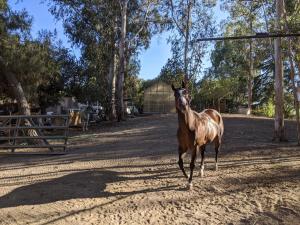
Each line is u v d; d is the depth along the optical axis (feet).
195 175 37.91
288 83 149.38
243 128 76.02
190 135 32.53
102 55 123.85
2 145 56.39
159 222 27.02
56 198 33.14
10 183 38.75
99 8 118.42
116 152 53.98
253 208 28.45
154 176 38.55
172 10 125.08
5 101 120.57
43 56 83.82
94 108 139.54
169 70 129.70
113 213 29.09
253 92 214.07
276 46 59.11
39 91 115.55
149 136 69.77
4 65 79.10
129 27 124.77
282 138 58.23
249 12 106.73
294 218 26.18
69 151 57.67
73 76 129.29
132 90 170.40
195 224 26.32
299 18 52.95
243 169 39.75
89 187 35.70
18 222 28.37
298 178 35.58
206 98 180.34
